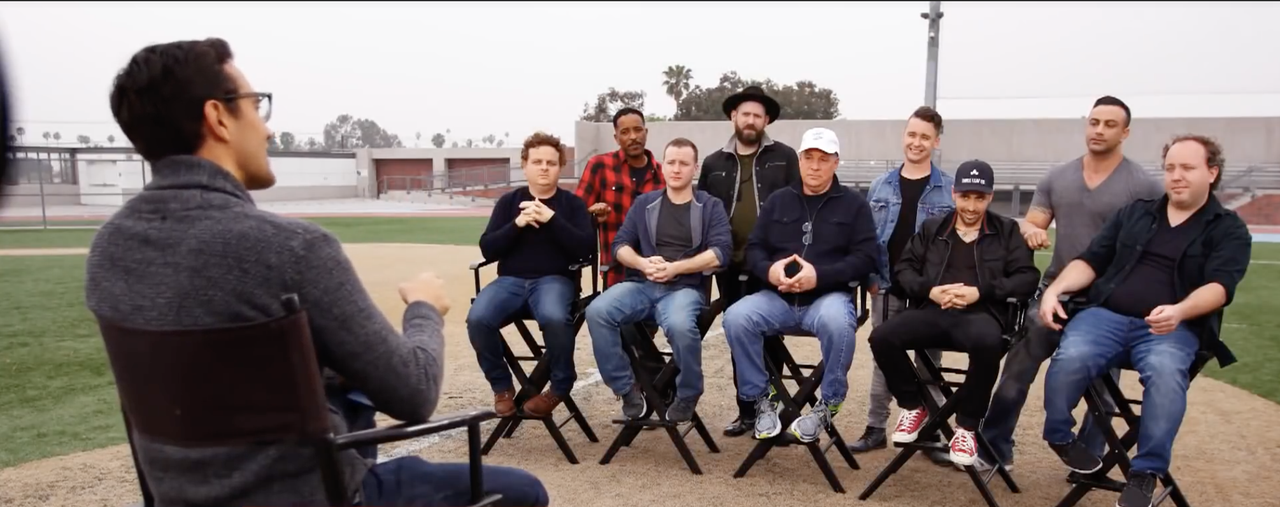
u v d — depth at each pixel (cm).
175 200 178
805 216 430
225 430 173
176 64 181
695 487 402
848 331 396
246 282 172
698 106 4969
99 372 614
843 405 544
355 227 2198
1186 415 511
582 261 452
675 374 458
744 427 483
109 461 430
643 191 555
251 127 193
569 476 417
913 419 400
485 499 207
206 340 168
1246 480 403
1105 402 421
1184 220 361
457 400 550
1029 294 380
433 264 1294
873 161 2961
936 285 393
